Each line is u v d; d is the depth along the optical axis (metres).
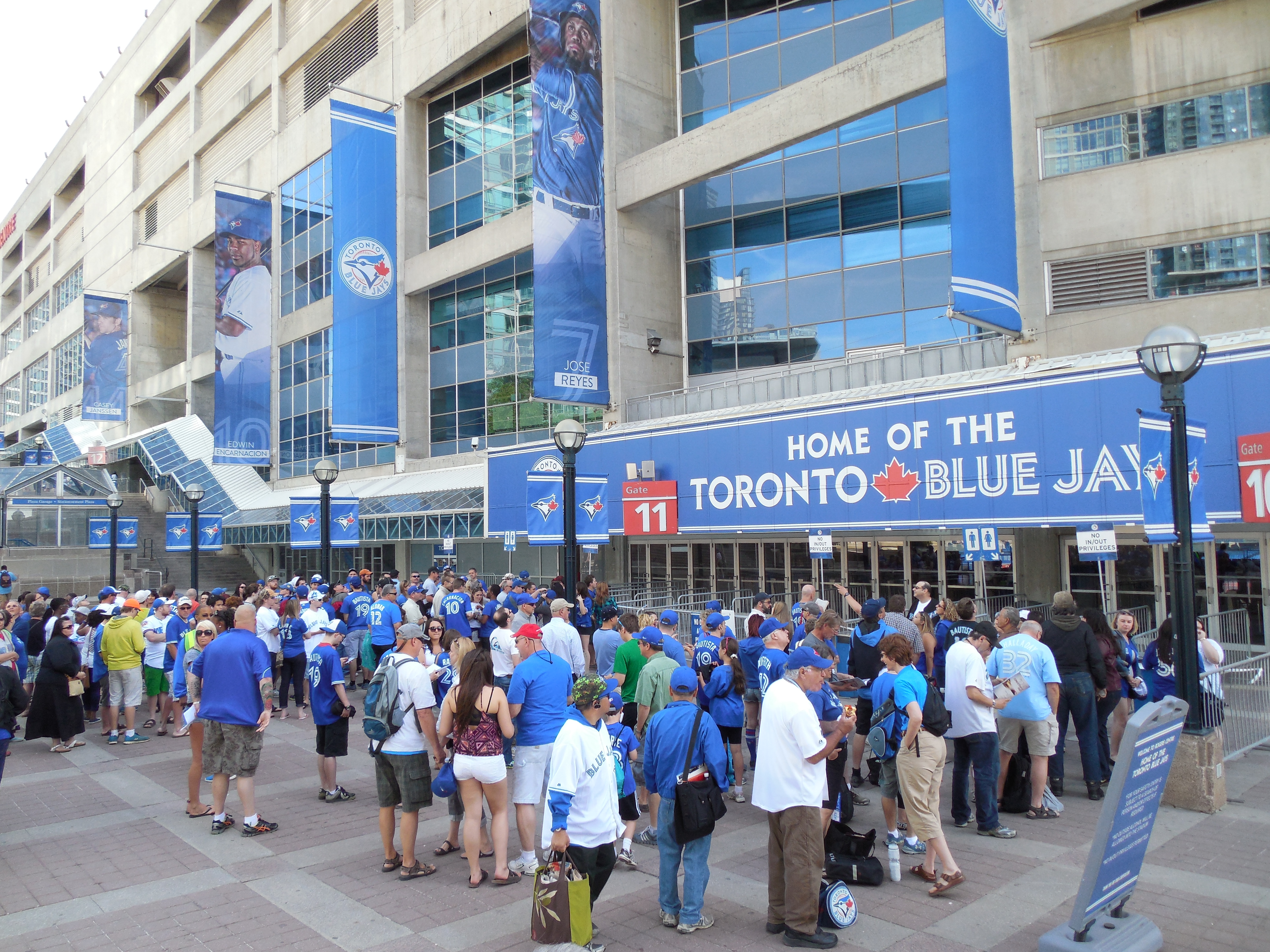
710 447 19.53
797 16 23.91
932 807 6.42
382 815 7.16
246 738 8.23
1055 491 13.74
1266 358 11.86
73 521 39.28
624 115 25.33
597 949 5.54
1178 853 7.00
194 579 23.88
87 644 14.30
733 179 24.94
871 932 5.76
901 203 21.42
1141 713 5.11
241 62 46.84
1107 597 15.87
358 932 5.98
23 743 12.74
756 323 24.27
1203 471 9.96
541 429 28.91
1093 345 16.66
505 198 30.44
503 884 6.81
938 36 18.69
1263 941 5.48
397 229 33.91
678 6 26.50
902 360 19.80
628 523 21.06
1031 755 8.16
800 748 5.66
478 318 31.75
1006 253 16.56
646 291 25.41
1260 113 15.48
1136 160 16.47
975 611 12.31
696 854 5.88
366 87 36.12
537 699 7.08
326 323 38.75
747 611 19.39
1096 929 5.29
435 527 28.45
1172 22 16.20
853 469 16.64
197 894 6.72
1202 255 15.84
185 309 60.03
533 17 23.19
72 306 69.75
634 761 9.40
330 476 19.70
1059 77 17.17
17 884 6.98
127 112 60.41
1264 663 10.14
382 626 14.73
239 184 46.22
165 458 45.19
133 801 9.53
